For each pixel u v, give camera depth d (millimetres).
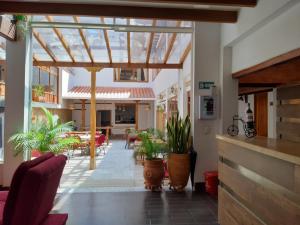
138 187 4984
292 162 1708
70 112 15781
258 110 7301
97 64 7250
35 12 3818
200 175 4832
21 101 4664
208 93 4836
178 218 3529
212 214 3670
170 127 4953
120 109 17016
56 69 12797
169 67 7355
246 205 2453
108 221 3426
